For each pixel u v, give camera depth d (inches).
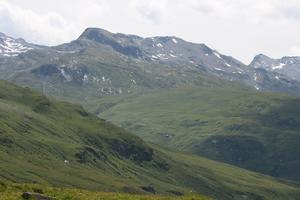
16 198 1966.0
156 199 2197.3
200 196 2202.3
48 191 2191.2
